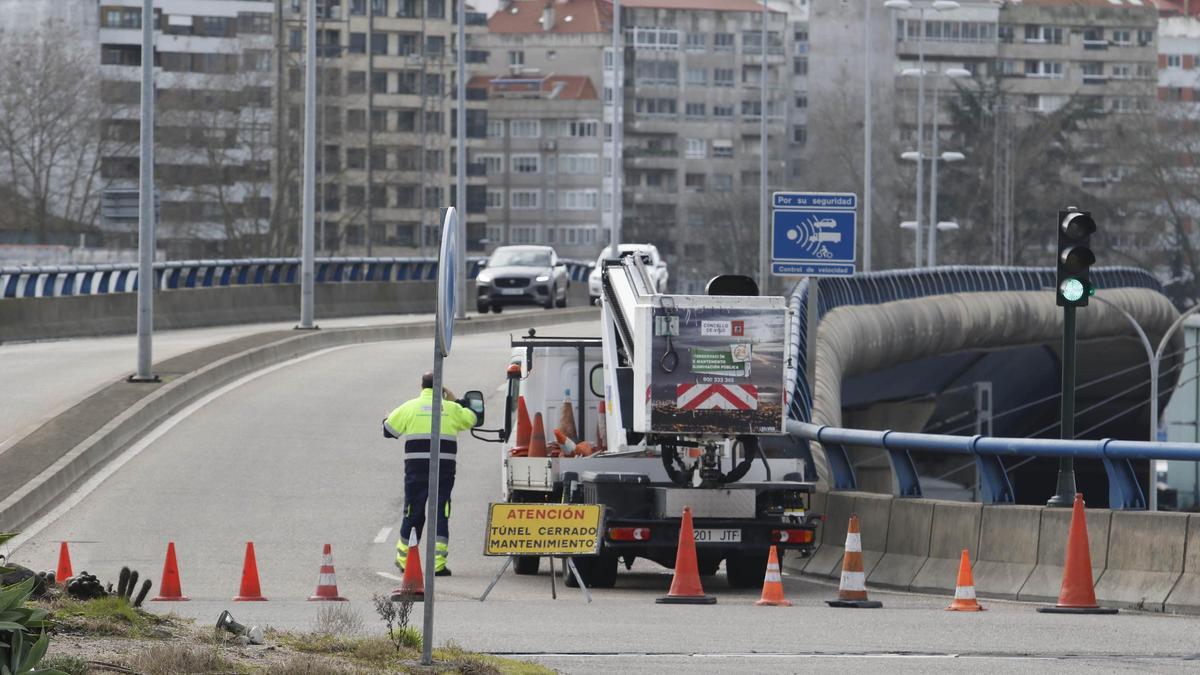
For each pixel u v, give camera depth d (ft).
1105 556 130.41
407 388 283.18
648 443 147.13
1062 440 134.62
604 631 109.70
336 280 568.00
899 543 149.59
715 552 145.48
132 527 174.91
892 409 540.93
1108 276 575.38
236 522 179.11
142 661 76.74
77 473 201.26
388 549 166.71
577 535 134.41
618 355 154.61
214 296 434.71
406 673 81.61
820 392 263.49
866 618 119.14
